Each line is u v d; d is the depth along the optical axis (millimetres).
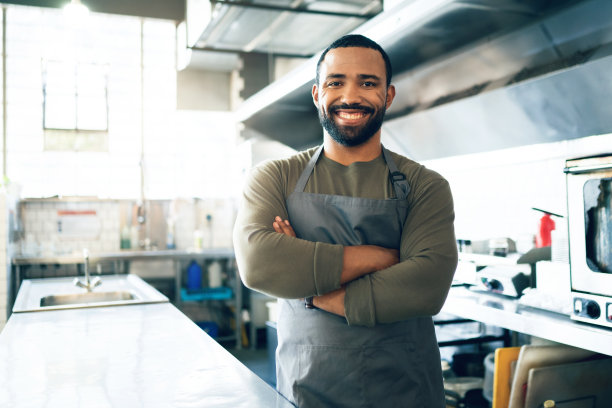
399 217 1386
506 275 2240
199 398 1126
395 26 1875
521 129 2459
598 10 1726
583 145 2449
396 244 1403
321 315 1348
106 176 6137
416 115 2889
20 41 5887
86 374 1334
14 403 1120
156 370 1355
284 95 2842
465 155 3082
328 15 3871
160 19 5852
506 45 2090
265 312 5383
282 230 1406
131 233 5777
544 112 2264
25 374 1343
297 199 1422
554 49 1993
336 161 1452
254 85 5738
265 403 1088
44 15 5949
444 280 1324
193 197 6059
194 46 4605
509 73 2258
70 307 2410
